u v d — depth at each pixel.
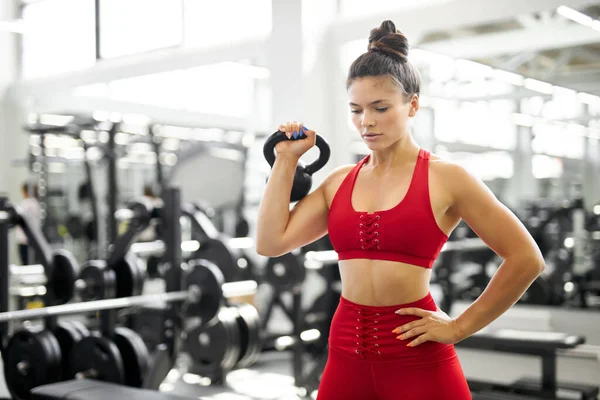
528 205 7.07
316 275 6.09
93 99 8.50
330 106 5.62
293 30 5.47
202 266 3.96
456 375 1.33
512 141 7.41
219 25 6.67
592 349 3.69
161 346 3.72
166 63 6.93
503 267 1.27
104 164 7.39
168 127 9.39
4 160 8.59
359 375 1.37
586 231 6.72
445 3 4.97
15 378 3.49
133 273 3.84
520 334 3.66
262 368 5.29
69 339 3.68
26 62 8.77
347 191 1.40
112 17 7.61
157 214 3.78
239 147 7.36
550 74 6.95
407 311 1.31
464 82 7.60
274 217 1.45
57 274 3.87
